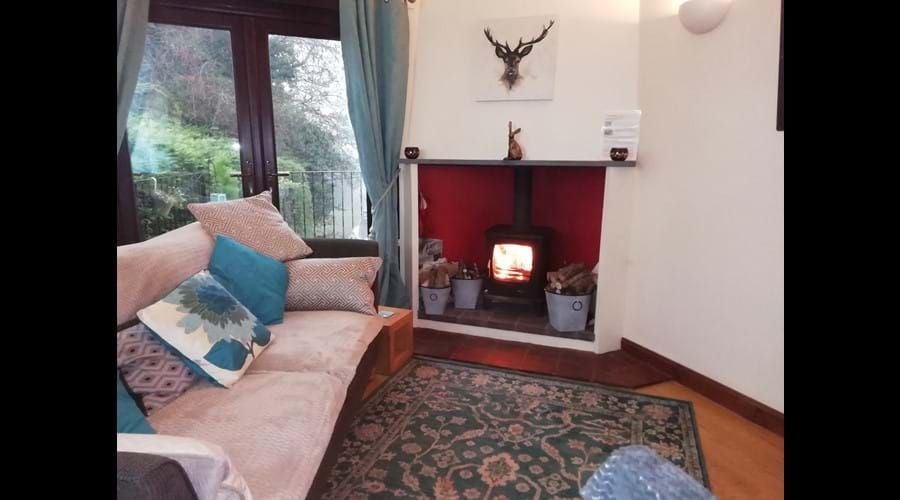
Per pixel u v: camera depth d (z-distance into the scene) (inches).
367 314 88.3
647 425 83.3
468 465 72.3
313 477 49.2
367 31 115.7
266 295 80.5
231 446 48.7
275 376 63.7
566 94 113.0
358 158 126.0
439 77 122.6
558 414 86.6
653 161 103.4
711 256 91.7
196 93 112.7
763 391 83.9
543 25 113.0
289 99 122.0
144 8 89.8
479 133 120.3
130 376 56.1
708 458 74.7
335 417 58.7
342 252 98.3
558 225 130.0
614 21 108.2
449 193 136.5
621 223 109.0
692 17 88.2
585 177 122.5
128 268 63.6
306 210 128.3
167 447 31.4
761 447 77.5
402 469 71.2
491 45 117.1
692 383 96.5
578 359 109.8
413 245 125.2
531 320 122.7
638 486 23.7
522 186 122.3
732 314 88.4
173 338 59.6
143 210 112.0
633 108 108.1
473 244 138.5
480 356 111.1
